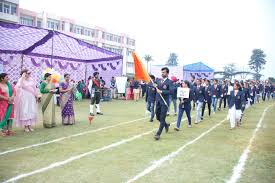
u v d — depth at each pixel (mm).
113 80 27594
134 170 5910
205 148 8031
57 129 10297
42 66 23891
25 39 18172
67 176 5438
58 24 59781
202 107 14234
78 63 27688
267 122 14086
